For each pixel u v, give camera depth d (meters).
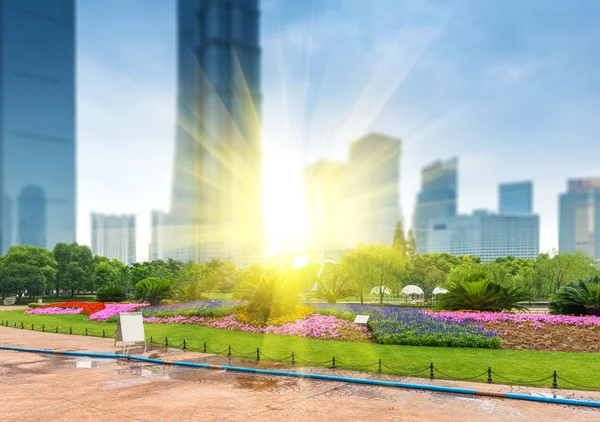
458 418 9.68
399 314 22.39
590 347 16.81
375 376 13.38
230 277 81.44
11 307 52.34
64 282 79.94
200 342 19.67
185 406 10.48
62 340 21.88
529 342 17.59
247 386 12.45
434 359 15.27
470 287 24.28
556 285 50.03
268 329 21.89
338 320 22.50
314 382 12.96
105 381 13.09
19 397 11.31
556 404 10.78
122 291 43.41
